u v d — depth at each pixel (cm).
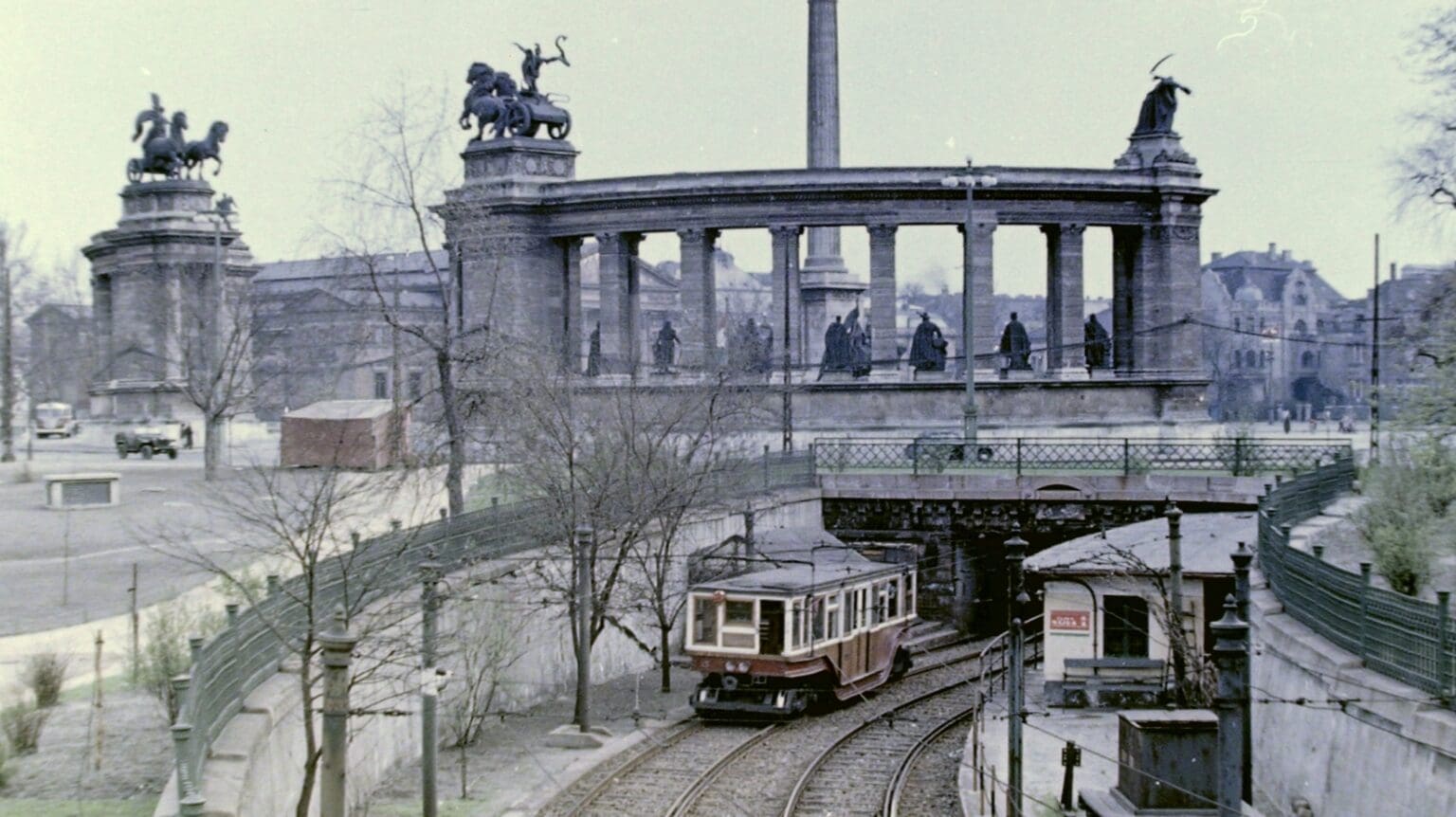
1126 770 2894
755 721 4884
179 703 2691
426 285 16438
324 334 13212
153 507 7188
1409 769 2817
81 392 16475
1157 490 7275
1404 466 4591
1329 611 3441
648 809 3725
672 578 5912
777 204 10175
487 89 10838
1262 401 19762
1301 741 3394
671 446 6462
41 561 5716
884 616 5512
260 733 2953
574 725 4569
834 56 10725
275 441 12494
